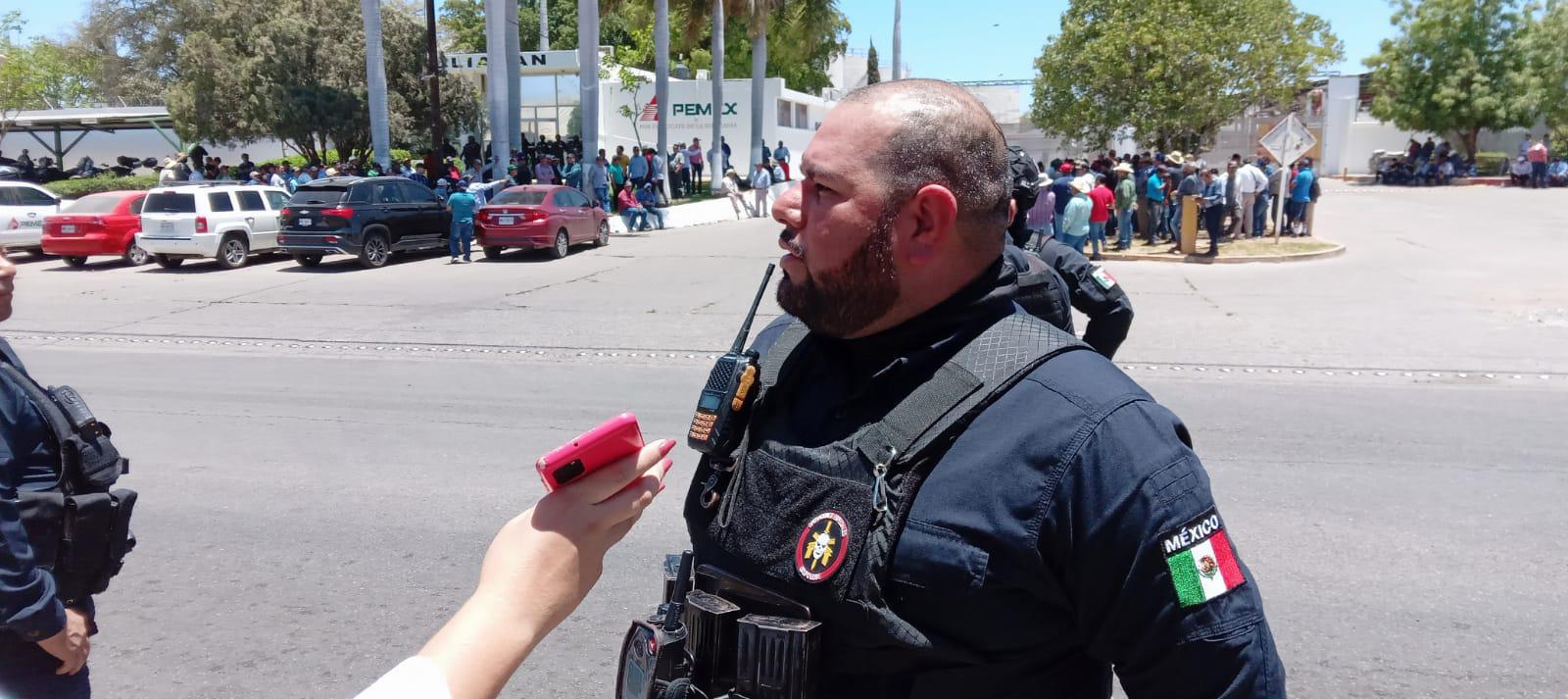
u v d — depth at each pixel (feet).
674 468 19.88
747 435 5.00
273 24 102.12
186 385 27.71
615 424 3.88
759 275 51.31
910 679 4.35
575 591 3.82
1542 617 13.39
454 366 30.30
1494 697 11.53
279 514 17.60
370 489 18.85
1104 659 4.39
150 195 57.00
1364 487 18.51
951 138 4.50
